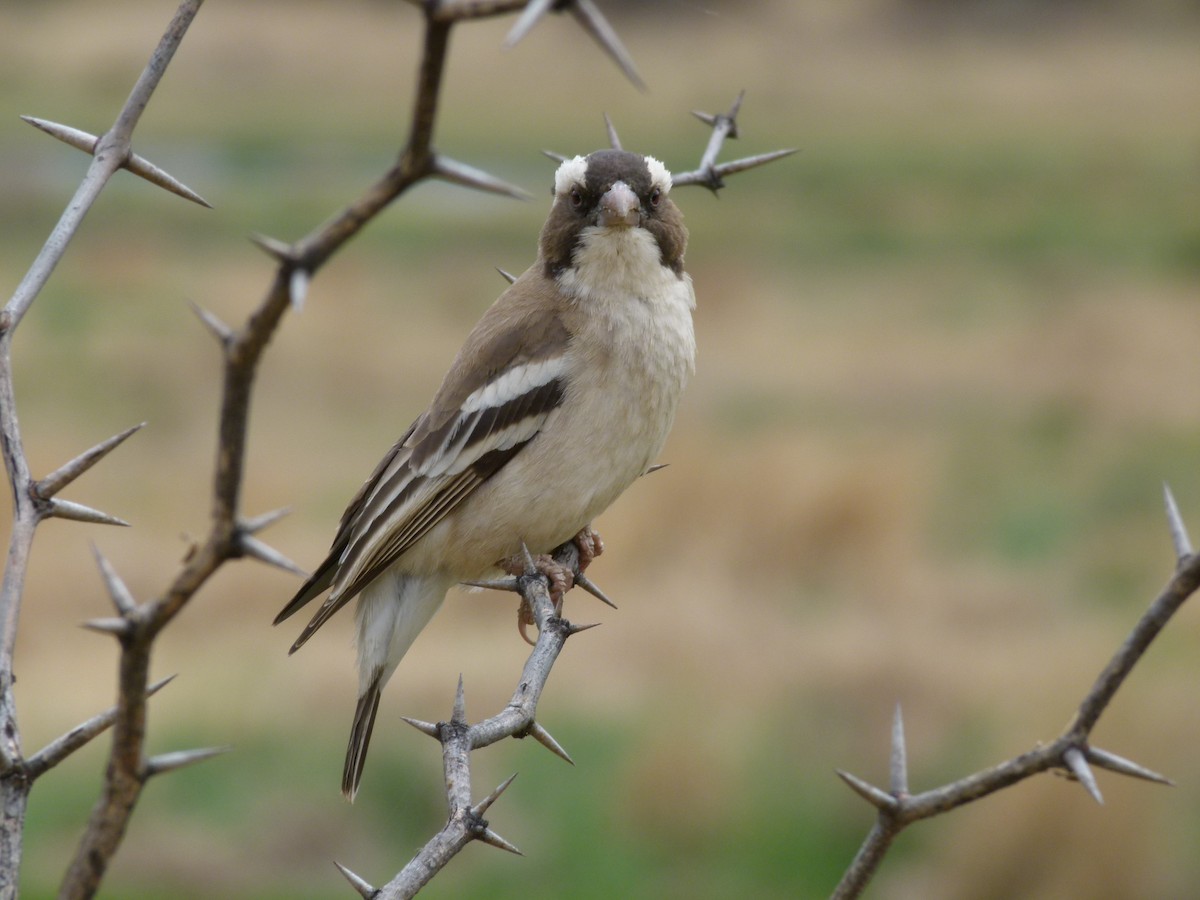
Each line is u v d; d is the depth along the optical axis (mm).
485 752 12828
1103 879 10562
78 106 48312
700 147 43875
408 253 35062
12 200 38094
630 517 17844
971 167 42781
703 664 14258
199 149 45375
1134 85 52062
